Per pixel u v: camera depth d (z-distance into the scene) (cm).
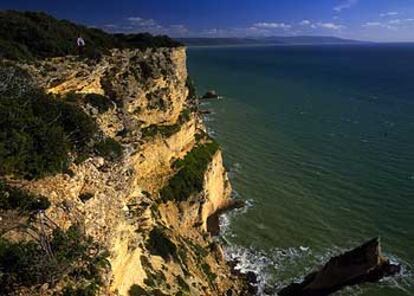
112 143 2961
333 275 4303
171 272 3572
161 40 6384
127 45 5681
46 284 1878
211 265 4472
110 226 2462
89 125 2816
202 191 5162
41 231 2047
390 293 4200
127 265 2677
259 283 4434
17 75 3184
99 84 4384
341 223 5425
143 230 3525
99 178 2639
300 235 5225
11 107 2528
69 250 2038
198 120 6581
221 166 6125
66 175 2402
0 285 1802
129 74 4878
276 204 5962
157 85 5194
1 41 3966
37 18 4866
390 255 4744
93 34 5422
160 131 4956
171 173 4969
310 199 6044
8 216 2053
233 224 5506
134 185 3281
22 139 2339
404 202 5838
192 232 4897
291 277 4525
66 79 3822
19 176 2262
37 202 2134
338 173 6862
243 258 4838
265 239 5184
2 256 1873
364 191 6200
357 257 4341
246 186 6494
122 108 4309
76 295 1920
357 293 4212
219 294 4134
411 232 5150
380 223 5372
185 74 6712
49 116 2709
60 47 4456
